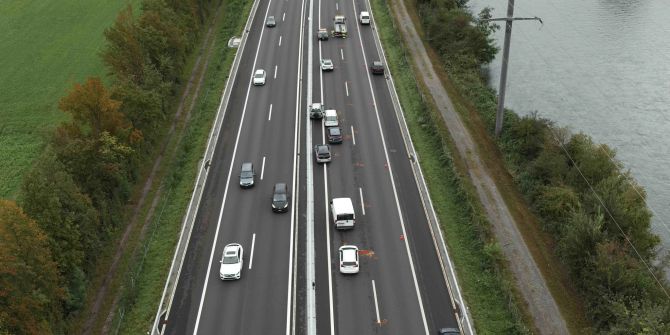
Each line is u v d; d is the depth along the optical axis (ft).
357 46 295.89
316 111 230.89
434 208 181.98
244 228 175.42
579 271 152.66
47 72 292.61
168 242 170.91
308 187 192.85
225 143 218.79
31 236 126.21
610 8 364.79
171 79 255.09
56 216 141.28
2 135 239.09
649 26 334.03
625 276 141.49
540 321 143.33
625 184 186.39
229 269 154.71
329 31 313.12
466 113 238.07
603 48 311.06
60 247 141.28
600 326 141.28
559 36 327.67
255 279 156.15
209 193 191.83
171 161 212.64
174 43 255.29
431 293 150.71
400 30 312.29
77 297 144.15
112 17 357.41
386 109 239.91
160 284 155.53
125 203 187.52
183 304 148.97
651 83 274.77
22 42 327.88
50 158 156.66
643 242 168.25
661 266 161.79
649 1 371.97
